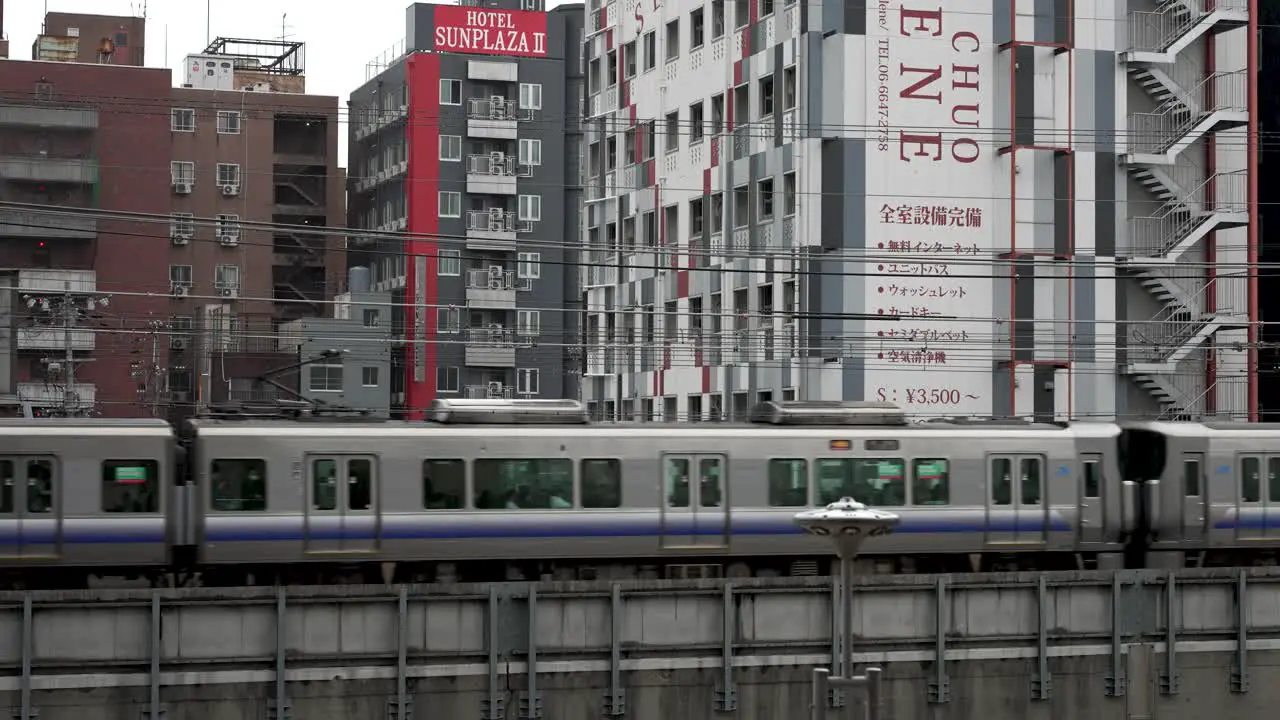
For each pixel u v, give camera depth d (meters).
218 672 26.45
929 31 55.47
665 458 33.22
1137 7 57.59
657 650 28.83
